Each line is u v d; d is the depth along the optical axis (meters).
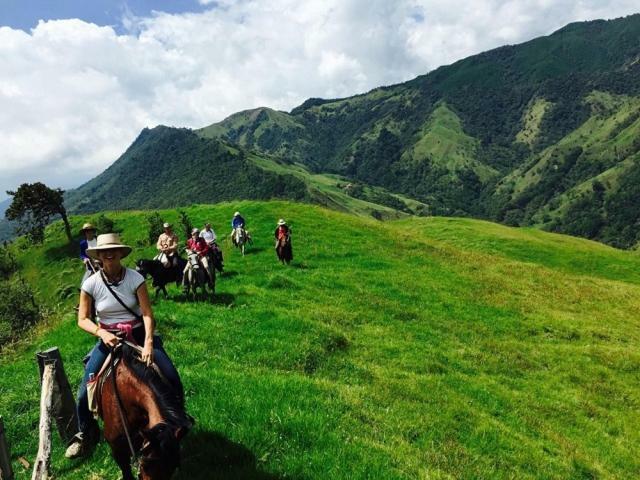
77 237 67.06
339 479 7.50
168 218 54.50
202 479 7.20
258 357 14.00
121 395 5.93
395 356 17.33
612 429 15.27
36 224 67.06
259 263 30.19
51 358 8.60
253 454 7.92
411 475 8.24
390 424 10.87
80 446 7.87
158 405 5.55
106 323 6.61
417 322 22.17
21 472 8.20
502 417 14.03
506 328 23.34
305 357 14.58
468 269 34.62
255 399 9.65
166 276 21.17
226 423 8.70
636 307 32.88
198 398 9.65
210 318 17.31
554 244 61.00
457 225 68.06
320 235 39.75
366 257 33.59
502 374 18.00
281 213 47.81
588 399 17.06
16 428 9.47
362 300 23.61
